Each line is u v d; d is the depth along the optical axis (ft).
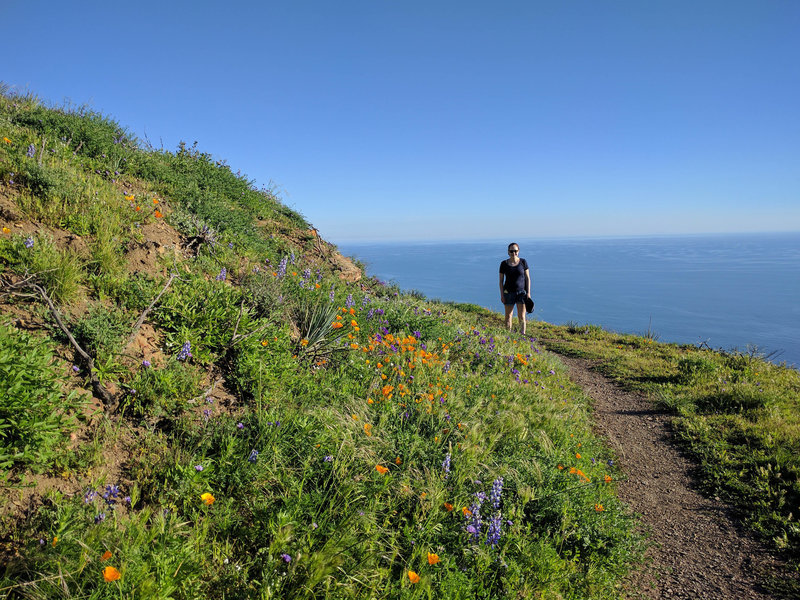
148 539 7.95
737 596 12.69
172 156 33.94
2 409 8.39
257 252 25.70
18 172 18.04
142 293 14.79
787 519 16.34
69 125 26.11
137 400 11.64
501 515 12.39
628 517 15.49
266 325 16.15
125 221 19.03
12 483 8.38
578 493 14.85
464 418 17.78
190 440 11.18
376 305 28.30
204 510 9.46
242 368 14.08
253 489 10.45
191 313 14.71
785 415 26.71
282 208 40.37
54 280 13.17
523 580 10.88
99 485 9.16
